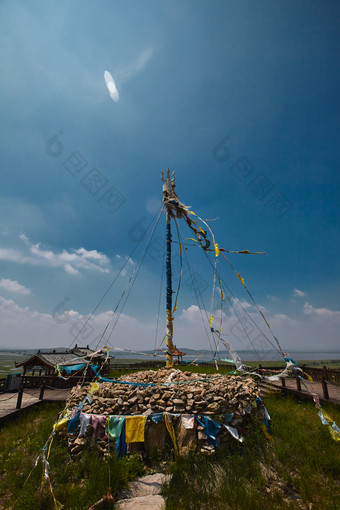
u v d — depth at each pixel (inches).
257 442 315.9
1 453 330.0
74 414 344.2
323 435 335.6
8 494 254.2
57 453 312.5
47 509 226.2
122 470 269.1
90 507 222.1
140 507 224.5
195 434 303.6
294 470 272.1
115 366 1533.0
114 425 307.0
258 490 242.8
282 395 584.4
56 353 1023.6
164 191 540.1
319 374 737.6
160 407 317.4
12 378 680.4
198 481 257.1
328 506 214.1
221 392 336.8
